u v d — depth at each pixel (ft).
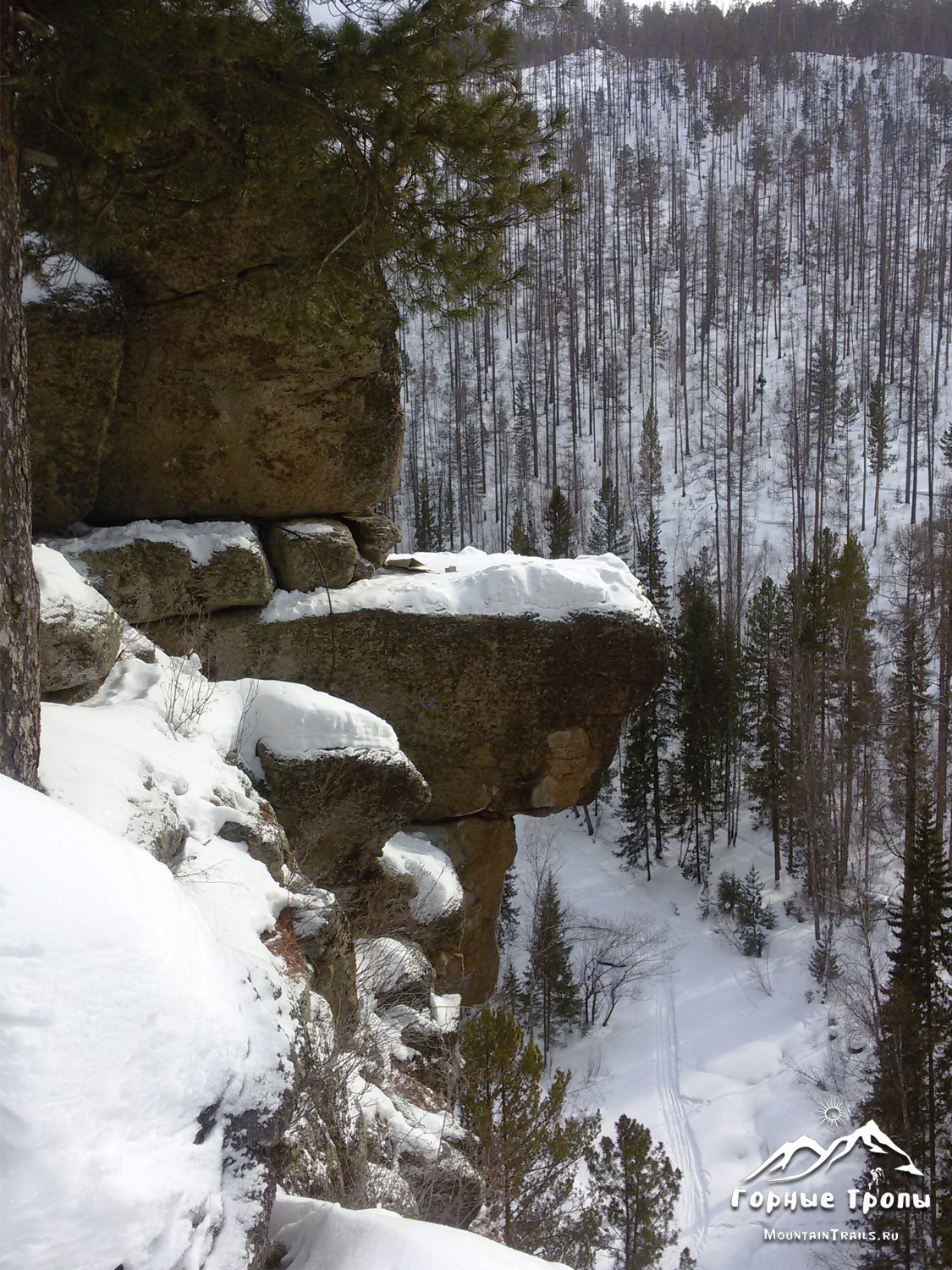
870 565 163.63
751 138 377.09
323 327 27.04
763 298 270.05
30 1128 7.23
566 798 36.76
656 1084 85.05
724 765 128.36
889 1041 67.10
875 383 212.64
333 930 18.66
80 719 18.28
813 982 93.45
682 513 193.16
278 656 32.55
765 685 132.36
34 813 9.24
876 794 116.06
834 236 287.28
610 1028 94.27
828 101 395.14
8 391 14.44
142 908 9.19
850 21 460.96
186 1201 8.02
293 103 21.91
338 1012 18.69
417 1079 25.04
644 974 98.22
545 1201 33.65
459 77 21.58
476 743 35.22
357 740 25.50
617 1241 61.93
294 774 24.50
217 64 20.75
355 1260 9.29
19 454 14.60
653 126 388.98
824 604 119.55
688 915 110.93
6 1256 6.83
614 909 112.16
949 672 113.80
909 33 450.30
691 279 294.46
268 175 23.58
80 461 30.30
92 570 29.76
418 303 25.13
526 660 34.65
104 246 29.07
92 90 19.95
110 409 30.09
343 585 33.96
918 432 208.74
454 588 34.63
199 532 31.96
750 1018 91.40
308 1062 10.73
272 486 33.12
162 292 30.35
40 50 19.76
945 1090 63.52
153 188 25.35
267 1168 9.12
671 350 258.57
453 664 34.17
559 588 35.06
